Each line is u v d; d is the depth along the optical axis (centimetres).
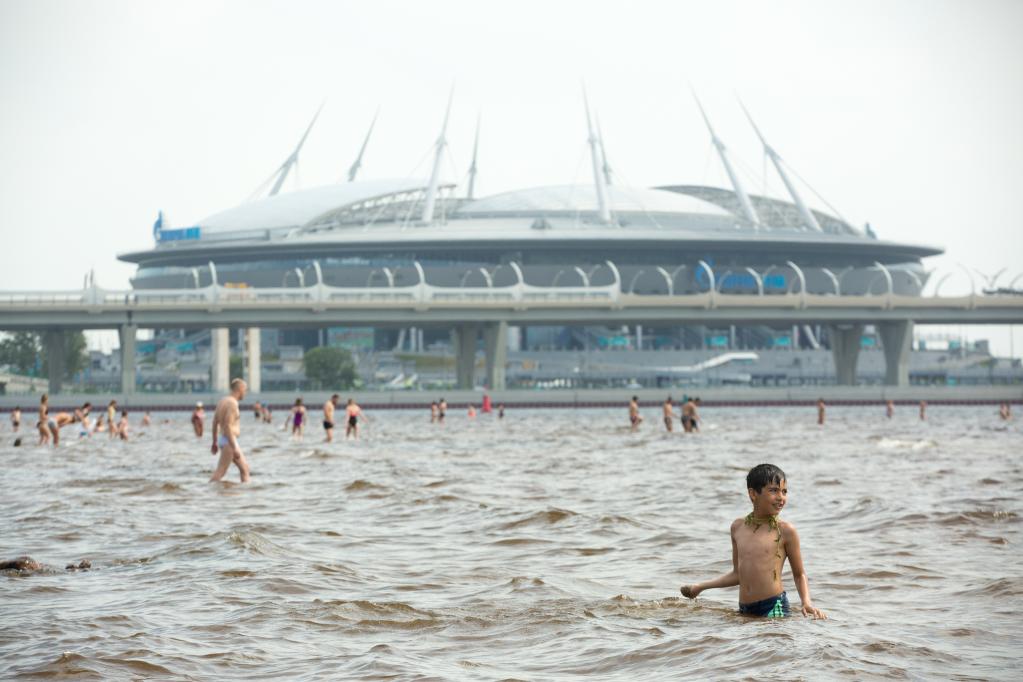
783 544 1269
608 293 16150
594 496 2844
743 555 1273
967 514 2261
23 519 2317
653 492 2938
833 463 4053
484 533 2128
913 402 16112
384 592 1524
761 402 15862
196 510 2500
